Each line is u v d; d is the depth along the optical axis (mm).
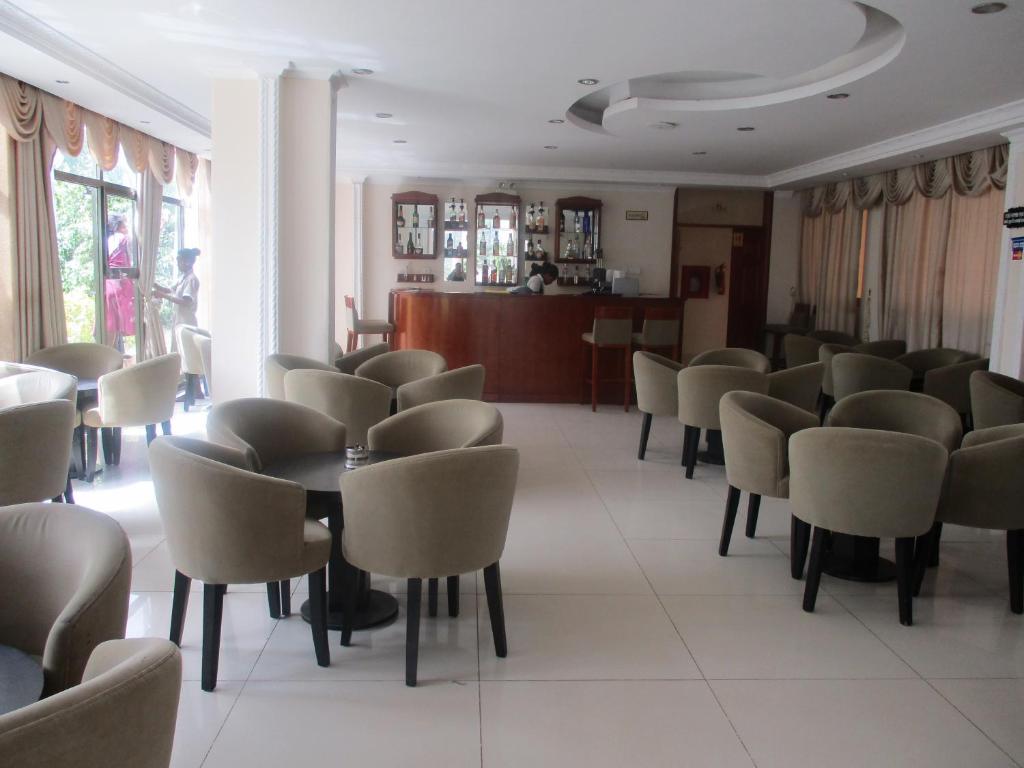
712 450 6043
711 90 6305
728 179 9906
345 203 10953
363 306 10469
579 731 2482
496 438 3246
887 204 8695
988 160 7055
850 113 6234
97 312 7242
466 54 4840
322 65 5125
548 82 5500
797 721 2564
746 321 10828
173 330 8477
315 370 4539
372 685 2723
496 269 10328
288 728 2459
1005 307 6406
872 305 9148
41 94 5734
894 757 2383
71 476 5156
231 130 5234
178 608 2811
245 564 2578
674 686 2766
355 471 2590
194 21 4324
